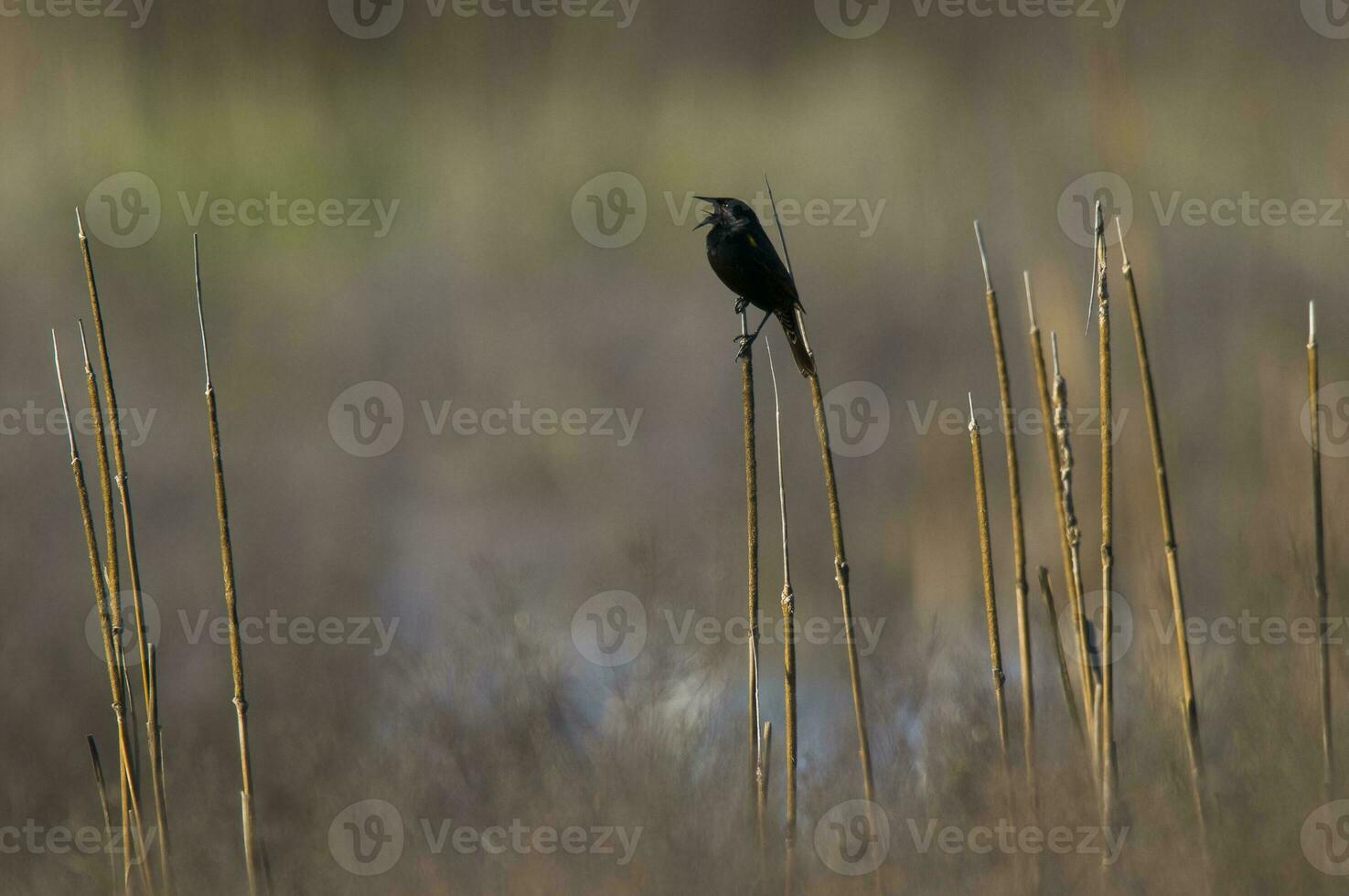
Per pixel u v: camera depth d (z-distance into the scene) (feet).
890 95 87.25
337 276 75.15
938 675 25.94
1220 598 31.24
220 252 76.33
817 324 65.41
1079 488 40.29
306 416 59.11
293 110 90.79
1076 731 21.81
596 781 21.81
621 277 74.49
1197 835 20.01
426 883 20.65
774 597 40.11
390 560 45.34
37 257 70.95
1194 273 57.16
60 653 34.22
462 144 90.94
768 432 56.49
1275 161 67.15
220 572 43.39
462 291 72.54
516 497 50.93
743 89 97.55
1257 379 44.24
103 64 86.99
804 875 20.34
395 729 25.09
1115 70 48.49
